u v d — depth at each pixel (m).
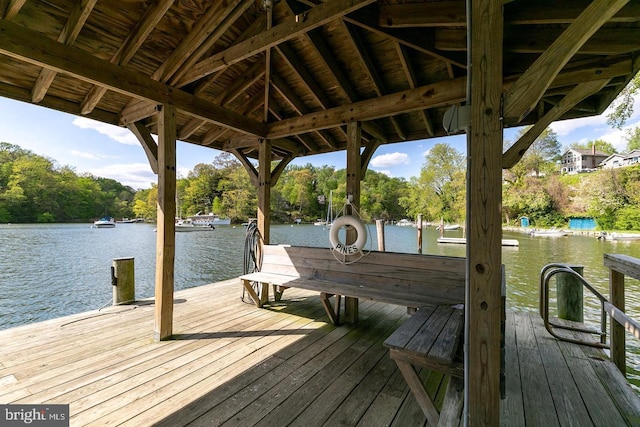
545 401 1.66
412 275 2.64
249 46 2.24
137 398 1.72
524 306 5.26
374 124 3.51
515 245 13.40
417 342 1.43
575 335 2.56
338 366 2.13
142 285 7.58
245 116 3.42
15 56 1.78
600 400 1.67
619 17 1.47
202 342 2.52
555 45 0.94
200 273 8.97
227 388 1.84
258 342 2.53
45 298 6.32
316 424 1.52
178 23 2.31
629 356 3.03
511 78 2.30
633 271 1.77
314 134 4.24
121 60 2.27
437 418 1.32
